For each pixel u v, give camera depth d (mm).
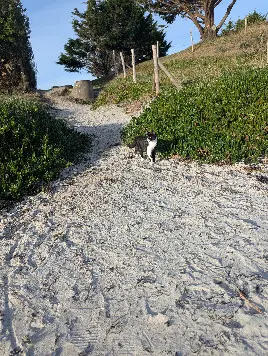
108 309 3939
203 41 28062
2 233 6008
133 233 5555
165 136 9414
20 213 6727
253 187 6848
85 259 5004
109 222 6012
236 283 4094
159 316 3672
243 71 14602
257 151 8320
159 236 5383
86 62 37125
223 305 3760
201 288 4074
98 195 7184
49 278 4664
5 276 4809
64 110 18312
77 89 21250
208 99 10914
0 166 7855
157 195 6926
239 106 10141
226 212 5938
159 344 3365
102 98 18703
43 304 4168
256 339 3281
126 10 32344
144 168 8461
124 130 11617
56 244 5492
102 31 32812
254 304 3723
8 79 22609
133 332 3555
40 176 8133
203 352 3209
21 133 9117
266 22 27094
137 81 19531
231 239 5066
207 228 5469
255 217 5656
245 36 24844
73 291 4328
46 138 9398
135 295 4109
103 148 10734
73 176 8477
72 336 3623
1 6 21625
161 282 4277
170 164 8516
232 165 8047
